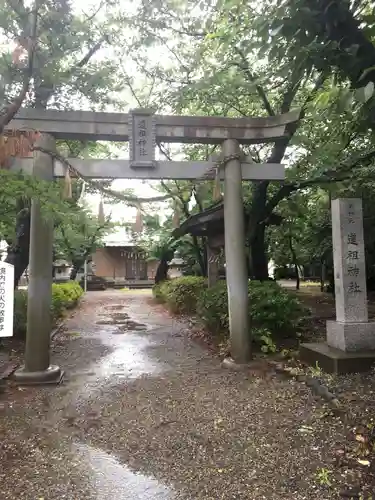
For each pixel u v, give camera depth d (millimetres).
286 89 9859
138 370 7781
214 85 9852
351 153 10570
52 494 3699
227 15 6691
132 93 11023
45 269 7086
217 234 13656
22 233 9812
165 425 5152
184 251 21891
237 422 5133
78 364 8320
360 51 4242
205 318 10492
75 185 9695
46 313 7094
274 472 3980
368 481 3725
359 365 6562
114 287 32531
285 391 6109
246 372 7195
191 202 16875
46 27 5359
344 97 3451
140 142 7477
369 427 4605
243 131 7859
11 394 6398
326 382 6102
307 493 3623
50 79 5863
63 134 7324
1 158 5227
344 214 7309
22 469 4141
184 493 3699
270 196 13438
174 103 10695
